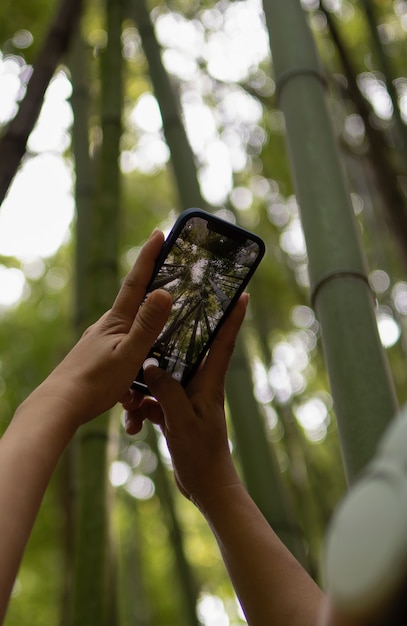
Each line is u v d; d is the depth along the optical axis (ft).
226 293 3.34
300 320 16.63
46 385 2.79
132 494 15.62
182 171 9.17
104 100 7.45
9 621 16.31
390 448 1.30
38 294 17.28
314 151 5.36
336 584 1.24
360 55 13.93
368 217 13.66
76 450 9.59
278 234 15.90
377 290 14.57
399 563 1.19
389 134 12.57
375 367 4.52
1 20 11.66
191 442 3.26
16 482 2.38
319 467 16.03
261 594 2.96
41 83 6.65
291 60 5.79
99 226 6.95
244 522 3.12
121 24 7.82
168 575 17.97
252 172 15.75
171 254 3.19
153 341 2.93
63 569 12.17
